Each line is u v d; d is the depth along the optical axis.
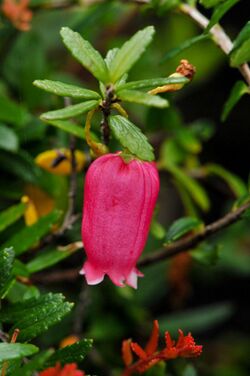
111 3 0.34
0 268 0.23
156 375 0.26
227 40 0.27
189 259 0.39
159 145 0.38
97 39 0.42
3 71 0.36
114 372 0.36
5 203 0.35
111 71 0.22
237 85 0.27
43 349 0.36
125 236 0.23
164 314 0.45
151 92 0.23
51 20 0.42
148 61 0.38
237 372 0.42
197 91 0.53
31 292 0.27
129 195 0.23
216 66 0.46
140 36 0.22
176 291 0.40
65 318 0.37
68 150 0.30
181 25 0.45
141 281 0.41
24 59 0.36
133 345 0.24
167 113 0.36
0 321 0.23
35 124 0.33
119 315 0.38
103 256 0.23
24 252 0.29
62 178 0.32
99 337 0.37
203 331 0.49
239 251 0.44
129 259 0.23
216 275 0.45
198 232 0.28
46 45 0.42
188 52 0.45
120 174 0.23
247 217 0.27
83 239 0.24
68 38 0.22
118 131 0.22
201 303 0.48
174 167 0.35
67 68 0.42
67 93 0.22
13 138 0.30
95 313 0.37
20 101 0.34
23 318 0.23
